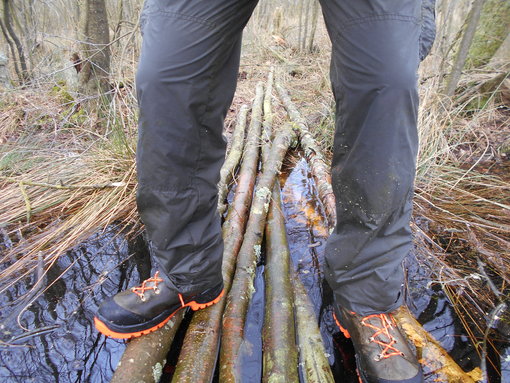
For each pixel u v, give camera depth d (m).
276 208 2.06
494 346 1.30
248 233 1.79
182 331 1.34
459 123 2.92
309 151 2.79
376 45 0.83
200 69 0.91
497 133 2.84
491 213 2.00
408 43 0.85
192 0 0.87
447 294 1.53
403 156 0.91
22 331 1.36
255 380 1.18
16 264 1.68
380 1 0.82
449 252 1.77
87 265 1.70
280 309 1.36
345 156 1.00
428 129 2.56
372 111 0.88
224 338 1.27
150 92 0.91
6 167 2.40
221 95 1.00
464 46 2.71
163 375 1.19
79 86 3.26
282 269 1.58
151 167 0.97
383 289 1.07
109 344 1.31
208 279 1.21
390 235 1.02
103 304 1.20
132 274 1.65
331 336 1.35
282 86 4.64
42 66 4.27
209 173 1.07
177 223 1.04
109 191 2.21
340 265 1.11
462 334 1.35
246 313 1.40
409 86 0.85
